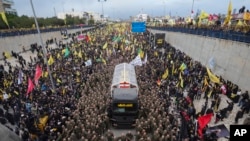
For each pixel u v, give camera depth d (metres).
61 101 19.80
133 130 18.50
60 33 72.25
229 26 29.95
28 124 15.75
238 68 24.17
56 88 23.28
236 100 20.94
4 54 37.12
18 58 36.53
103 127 17.70
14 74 26.48
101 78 27.30
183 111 17.58
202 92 22.64
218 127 13.83
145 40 59.47
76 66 31.27
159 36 50.78
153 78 26.92
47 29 62.72
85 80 26.34
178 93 21.52
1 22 48.25
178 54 36.59
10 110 19.22
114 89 19.39
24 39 48.59
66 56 35.66
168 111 19.33
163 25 73.88
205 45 34.16
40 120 16.19
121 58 37.75
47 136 15.16
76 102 20.81
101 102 20.20
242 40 24.45
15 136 7.18
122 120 18.53
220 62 28.38
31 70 28.47
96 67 32.22
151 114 17.97
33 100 19.92
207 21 45.19
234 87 22.02
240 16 32.31
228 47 27.03
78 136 16.33
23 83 23.50
